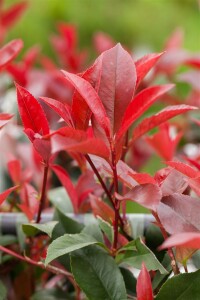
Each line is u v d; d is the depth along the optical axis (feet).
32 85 5.37
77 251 3.05
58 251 2.89
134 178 2.83
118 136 2.87
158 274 3.09
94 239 3.03
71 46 6.13
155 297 2.85
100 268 3.02
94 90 2.80
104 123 2.78
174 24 11.66
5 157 4.76
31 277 3.70
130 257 3.01
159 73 5.50
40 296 3.59
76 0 11.35
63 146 2.50
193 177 2.84
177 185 2.95
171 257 3.01
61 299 3.59
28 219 3.43
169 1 11.89
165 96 5.29
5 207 3.99
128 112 2.93
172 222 2.78
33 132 2.90
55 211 3.32
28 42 10.63
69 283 3.76
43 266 3.27
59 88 5.36
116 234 3.03
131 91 2.92
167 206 2.82
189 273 2.85
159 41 11.44
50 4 11.03
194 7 11.89
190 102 5.60
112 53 2.96
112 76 2.94
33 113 2.97
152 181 2.80
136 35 11.46
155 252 3.21
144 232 3.29
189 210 2.81
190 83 5.44
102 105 2.79
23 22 10.66
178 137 4.03
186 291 2.85
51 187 4.89
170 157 3.98
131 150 5.23
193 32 11.51
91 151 2.66
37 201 3.55
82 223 3.41
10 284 3.68
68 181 3.49
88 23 11.28
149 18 11.66
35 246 3.54
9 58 3.43
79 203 3.57
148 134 4.54
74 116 2.91
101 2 11.50
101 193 3.59
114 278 3.01
